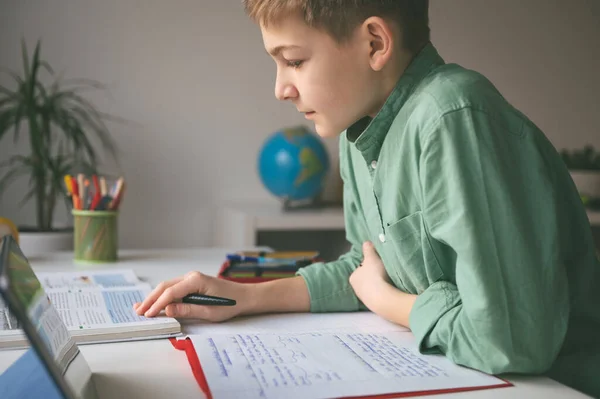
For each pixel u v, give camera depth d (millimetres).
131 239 2590
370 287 916
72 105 2480
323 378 612
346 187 1113
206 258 1519
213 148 2648
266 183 2449
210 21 2611
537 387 625
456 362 680
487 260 677
